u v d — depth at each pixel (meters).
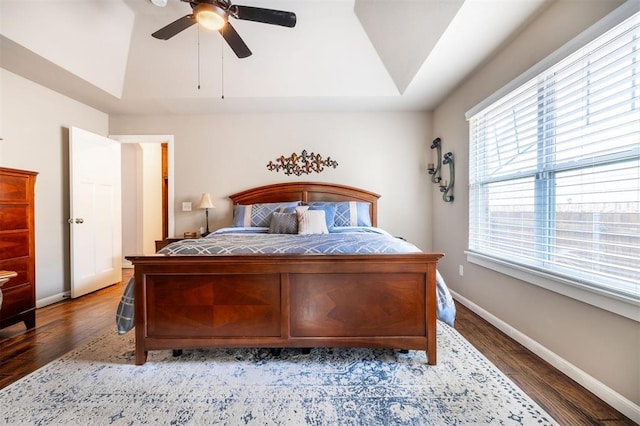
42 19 2.26
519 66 2.10
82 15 2.43
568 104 1.71
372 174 3.81
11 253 2.27
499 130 2.39
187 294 1.80
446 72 2.68
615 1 1.44
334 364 1.80
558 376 1.68
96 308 2.90
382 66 3.02
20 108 2.80
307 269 1.78
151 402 1.45
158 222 5.53
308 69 3.04
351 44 2.86
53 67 2.59
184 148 3.81
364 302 1.80
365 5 2.48
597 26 1.47
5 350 2.01
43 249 3.03
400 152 3.80
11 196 2.28
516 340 2.12
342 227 3.21
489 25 1.99
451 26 2.00
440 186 3.40
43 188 3.03
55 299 3.10
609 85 1.47
